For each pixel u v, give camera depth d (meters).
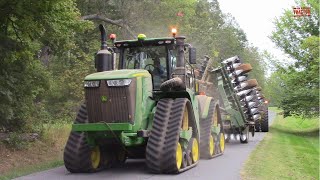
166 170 8.96
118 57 10.96
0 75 12.03
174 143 8.95
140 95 9.19
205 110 11.66
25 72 13.01
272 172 9.73
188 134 9.75
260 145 16.14
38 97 18.14
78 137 9.41
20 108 13.12
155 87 10.43
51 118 20.50
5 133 13.45
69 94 23.55
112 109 8.88
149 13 25.78
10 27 13.03
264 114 23.80
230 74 16.47
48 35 13.43
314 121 34.56
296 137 22.39
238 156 12.48
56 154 12.98
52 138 15.05
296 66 25.88
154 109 9.84
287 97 25.16
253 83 17.20
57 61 23.45
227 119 16.19
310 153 15.37
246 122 17.22
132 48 10.77
